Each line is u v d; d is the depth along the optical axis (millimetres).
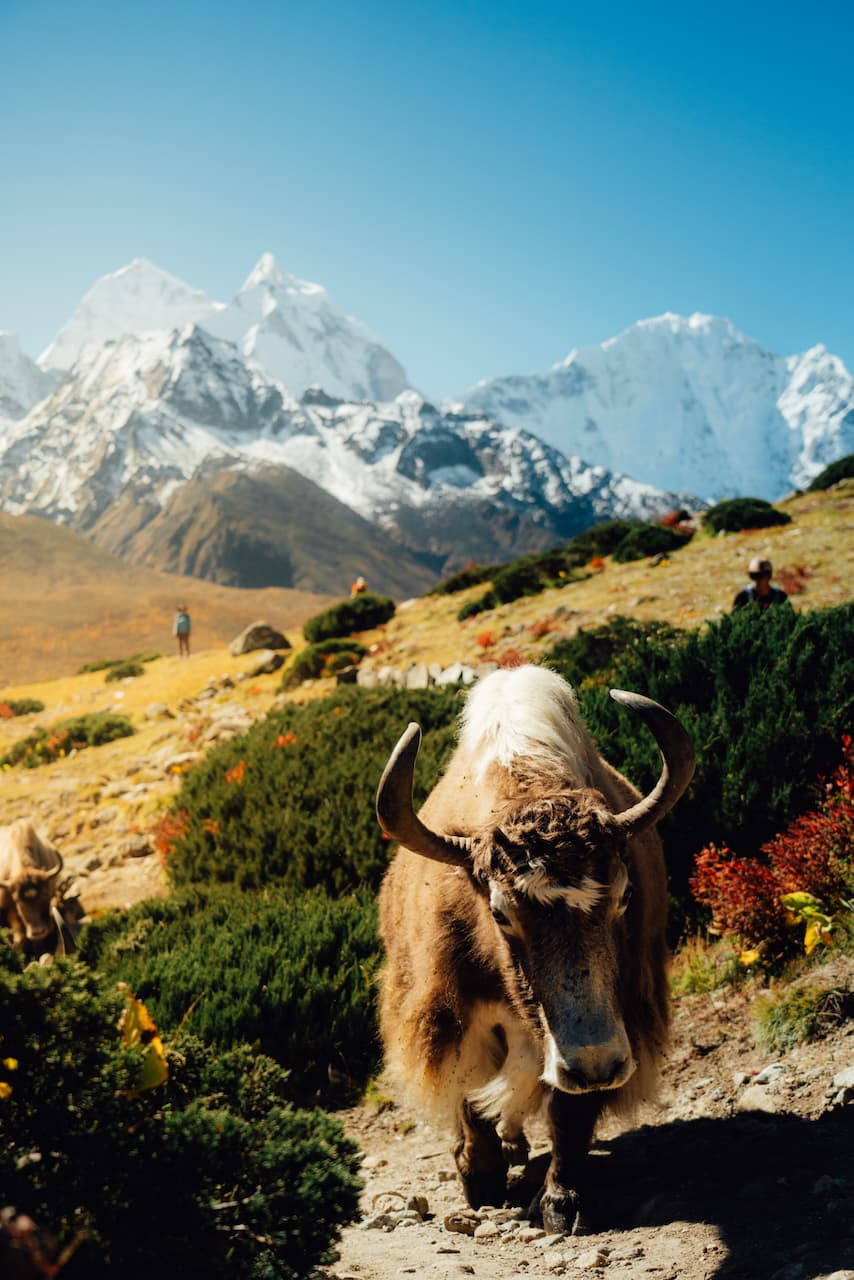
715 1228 3658
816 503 29812
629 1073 3332
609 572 24422
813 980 5555
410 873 4715
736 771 7578
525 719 4223
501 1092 4133
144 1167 2582
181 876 10320
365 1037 7164
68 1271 2354
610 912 3488
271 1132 2836
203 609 133875
